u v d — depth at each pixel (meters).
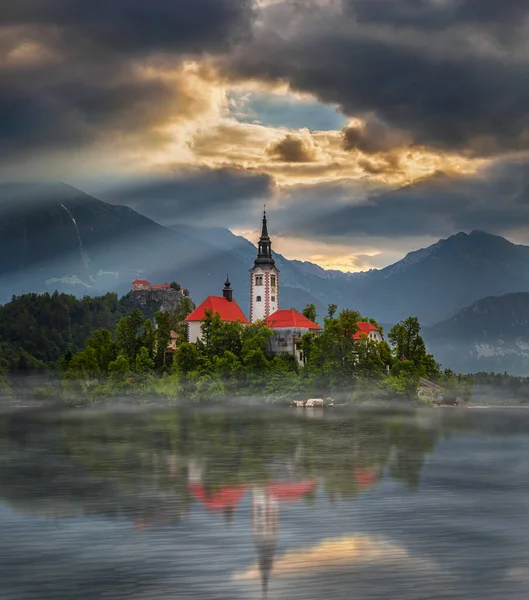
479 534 82.25
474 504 98.75
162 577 68.56
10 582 67.44
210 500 103.31
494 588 65.44
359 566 71.31
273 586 66.19
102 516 92.94
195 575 69.06
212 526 86.94
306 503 100.44
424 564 71.81
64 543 79.75
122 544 79.12
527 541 79.12
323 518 90.62
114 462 145.12
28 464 142.62
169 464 141.75
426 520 89.25
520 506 97.31
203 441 185.00
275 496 106.00
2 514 94.38
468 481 118.62
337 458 150.00
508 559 73.12
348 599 63.25
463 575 68.62
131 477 125.00
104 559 73.88
